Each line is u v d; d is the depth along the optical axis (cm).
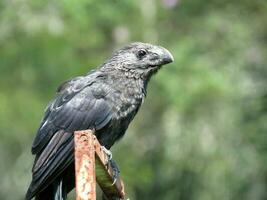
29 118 1725
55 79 1731
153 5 1856
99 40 1748
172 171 1675
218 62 1841
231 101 1723
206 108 1748
